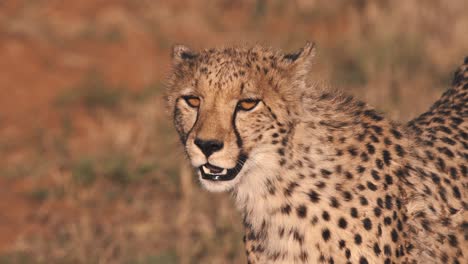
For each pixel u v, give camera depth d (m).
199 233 11.02
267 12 18.50
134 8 18.91
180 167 12.29
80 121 14.62
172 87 7.45
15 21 17.36
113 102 15.15
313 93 7.20
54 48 16.91
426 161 7.30
